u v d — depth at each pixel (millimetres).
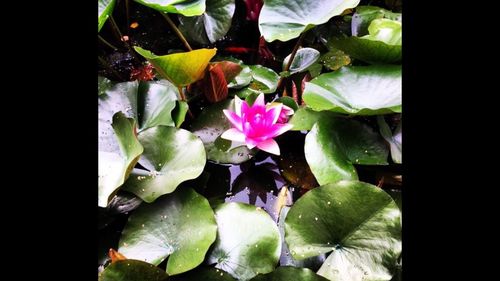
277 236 645
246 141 776
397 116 853
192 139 745
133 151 678
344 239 630
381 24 972
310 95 814
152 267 584
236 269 621
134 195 714
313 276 575
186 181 756
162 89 850
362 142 780
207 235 638
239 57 1072
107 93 850
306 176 785
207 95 877
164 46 1082
